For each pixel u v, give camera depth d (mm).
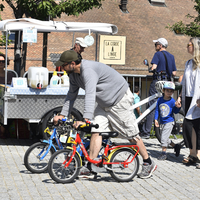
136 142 4984
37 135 6996
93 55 26641
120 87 4672
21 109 6660
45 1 9617
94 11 30828
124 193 4410
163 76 7980
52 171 4676
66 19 28391
